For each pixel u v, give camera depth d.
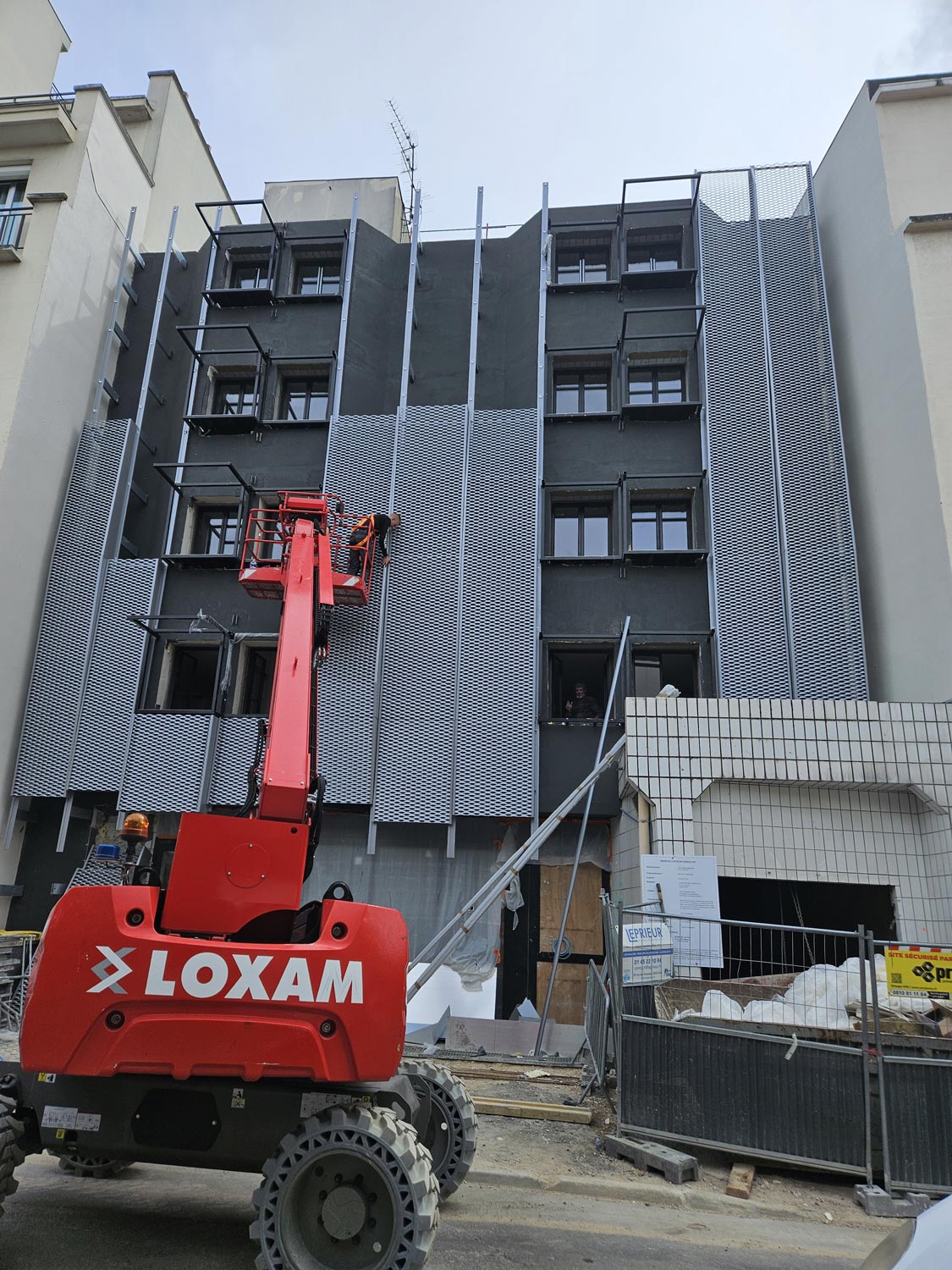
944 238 13.69
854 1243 5.36
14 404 15.08
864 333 15.05
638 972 8.02
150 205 20.95
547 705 14.39
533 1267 4.65
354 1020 4.29
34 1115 4.50
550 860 13.84
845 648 13.52
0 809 14.34
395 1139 4.14
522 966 13.35
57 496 16.00
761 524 14.46
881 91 14.77
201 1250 4.55
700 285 16.06
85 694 14.89
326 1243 4.10
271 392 17.03
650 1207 5.91
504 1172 6.31
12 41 20.39
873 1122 6.37
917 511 12.95
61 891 14.65
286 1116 4.37
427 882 13.78
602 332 16.47
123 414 17.81
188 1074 4.19
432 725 13.91
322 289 18.17
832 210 16.77
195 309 18.12
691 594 14.78
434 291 17.72
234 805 14.22
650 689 14.84
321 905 4.77
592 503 15.70
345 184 22.22
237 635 15.08
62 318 16.38
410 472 15.35
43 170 17.22
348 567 14.67
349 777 13.82
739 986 7.91
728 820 11.05
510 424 15.36
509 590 14.46
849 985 7.08
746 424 15.04
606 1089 8.45
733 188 16.55
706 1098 6.74
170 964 4.26
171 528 16.08
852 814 11.06
